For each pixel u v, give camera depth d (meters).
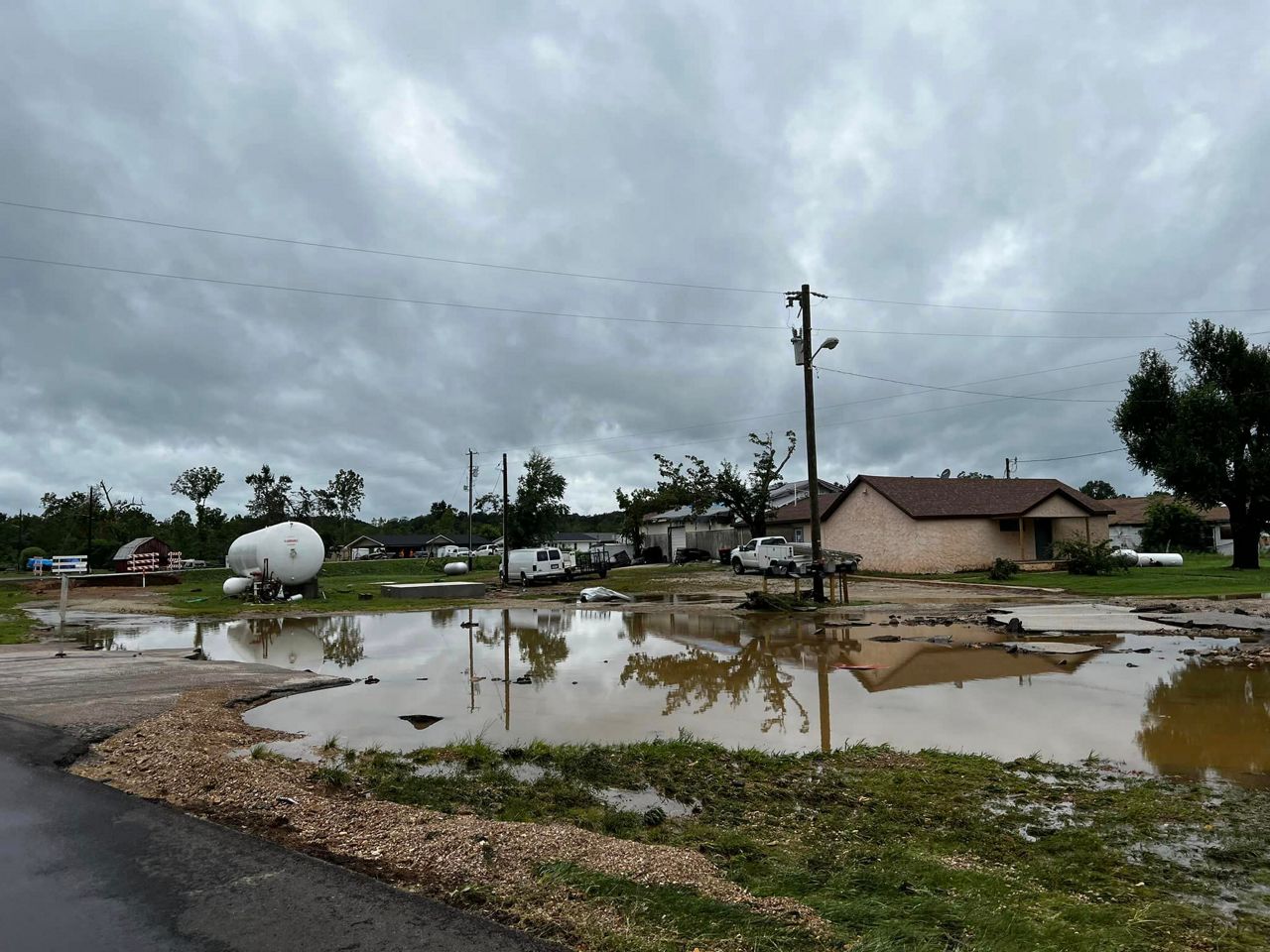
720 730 7.92
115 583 45.56
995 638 14.09
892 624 16.58
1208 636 13.91
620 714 8.67
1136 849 4.75
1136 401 32.66
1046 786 5.96
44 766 6.08
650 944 3.24
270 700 9.48
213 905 3.56
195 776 5.64
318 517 106.94
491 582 39.47
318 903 3.58
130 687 9.88
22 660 12.62
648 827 5.07
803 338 21.41
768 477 46.41
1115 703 8.88
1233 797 5.70
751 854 4.54
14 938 3.24
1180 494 32.25
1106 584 24.53
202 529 80.81
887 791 5.81
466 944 3.21
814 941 3.32
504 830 4.56
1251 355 31.36
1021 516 33.75
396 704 9.22
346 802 5.24
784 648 13.67
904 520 33.50
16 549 74.94
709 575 37.41
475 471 61.09
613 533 115.69
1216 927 3.72
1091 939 3.49
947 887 4.07
